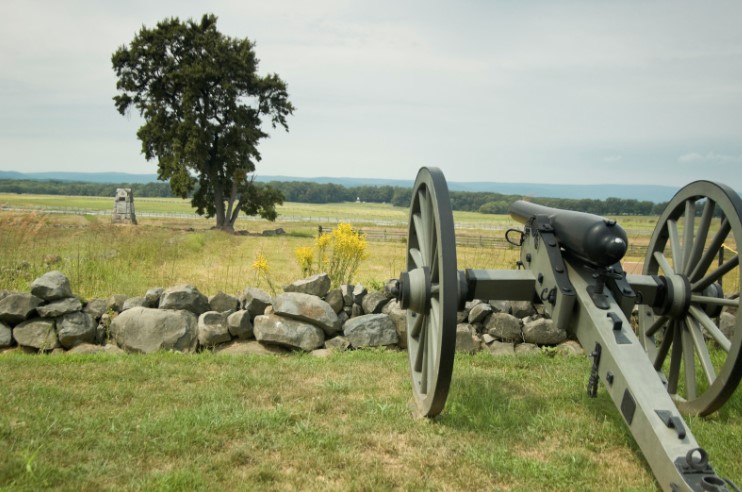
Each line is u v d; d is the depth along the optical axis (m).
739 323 3.57
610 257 3.40
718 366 5.39
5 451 3.11
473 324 6.55
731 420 4.00
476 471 3.18
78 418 3.72
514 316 6.60
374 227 53.53
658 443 2.75
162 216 68.31
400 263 16.69
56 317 6.25
